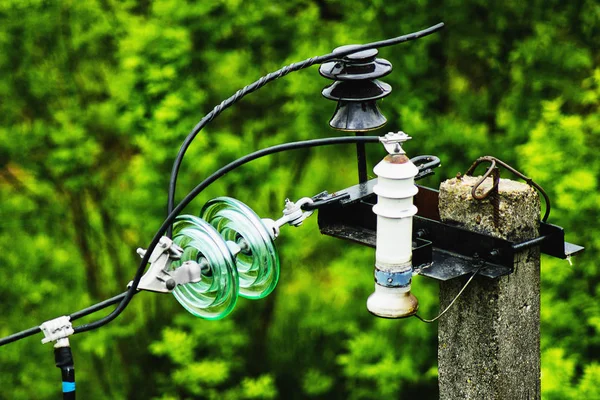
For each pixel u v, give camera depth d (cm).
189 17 1409
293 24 1445
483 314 562
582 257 1243
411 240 527
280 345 1670
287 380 1656
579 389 1152
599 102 1319
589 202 1191
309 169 1662
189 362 1479
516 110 1407
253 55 1483
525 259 560
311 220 1569
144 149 1400
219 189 1459
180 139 1376
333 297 1645
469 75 1468
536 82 1380
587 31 1405
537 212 554
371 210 588
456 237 555
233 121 1513
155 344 1480
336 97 620
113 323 1592
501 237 545
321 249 1639
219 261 525
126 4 1468
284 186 1561
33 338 1638
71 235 1636
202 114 1402
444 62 1442
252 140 1476
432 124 1391
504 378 570
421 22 1392
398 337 1473
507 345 566
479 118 1445
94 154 1507
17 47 1493
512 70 1413
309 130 1448
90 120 1530
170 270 531
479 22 1406
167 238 528
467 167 1388
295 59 1403
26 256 1605
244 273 557
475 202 550
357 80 612
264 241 541
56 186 1566
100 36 1494
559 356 1172
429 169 625
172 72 1344
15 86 1515
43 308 1631
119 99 1391
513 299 561
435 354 1482
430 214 587
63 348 527
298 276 1689
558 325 1262
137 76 1356
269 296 1622
